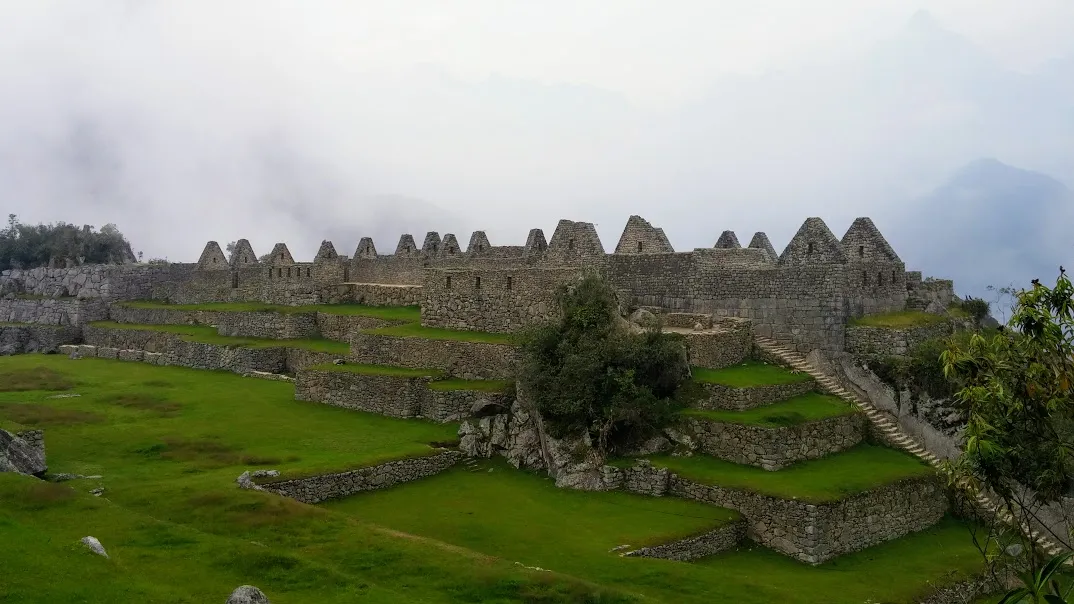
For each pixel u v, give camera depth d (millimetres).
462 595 21312
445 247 66938
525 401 37625
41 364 65500
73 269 95250
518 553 26281
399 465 33875
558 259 52062
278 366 59375
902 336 40438
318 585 20656
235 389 51500
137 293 93000
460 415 40500
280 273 72000
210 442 36656
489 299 46719
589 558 25844
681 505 31828
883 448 37562
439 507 31016
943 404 37562
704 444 35500
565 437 35844
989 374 18656
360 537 24719
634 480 33844
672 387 38062
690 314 45094
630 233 52500
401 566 22812
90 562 19234
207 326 74812
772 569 28250
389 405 42906
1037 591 15469
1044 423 19125
